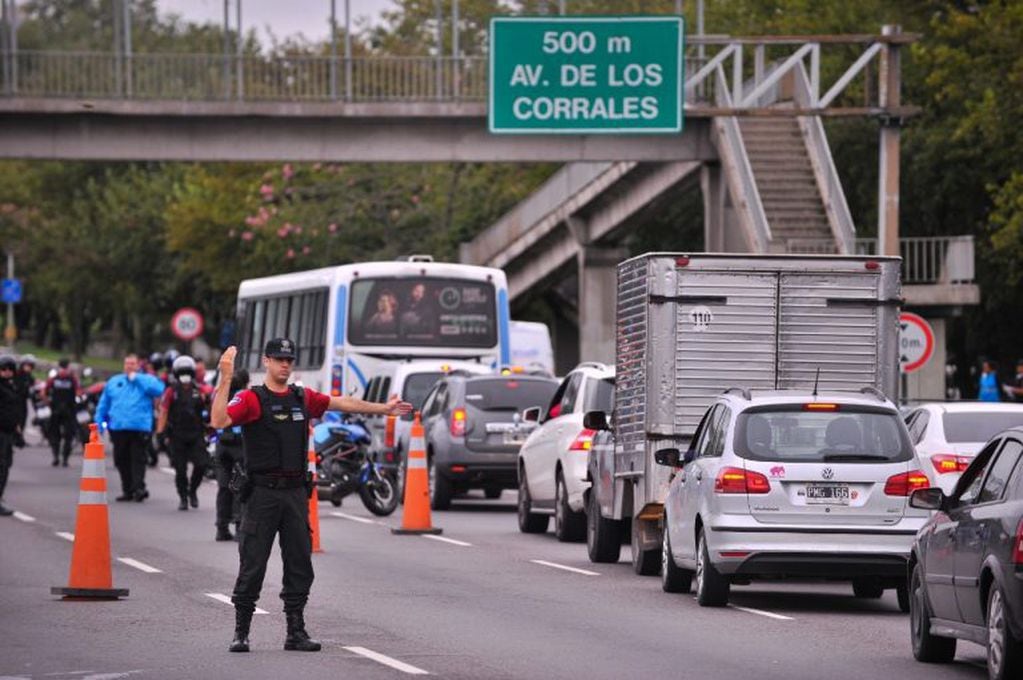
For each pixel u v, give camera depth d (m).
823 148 97.25
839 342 46.19
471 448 71.56
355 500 77.69
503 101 91.81
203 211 160.62
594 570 48.81
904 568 38.78
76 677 29.88
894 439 39.38
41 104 99.69
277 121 100.81
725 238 99.81
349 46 107.12
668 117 91.56
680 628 36.75
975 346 122.56
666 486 45.56
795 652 33.38
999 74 105.62
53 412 98.44
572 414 58.28
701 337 45.81
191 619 37.34
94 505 40.88
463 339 89.56
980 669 31.41
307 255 145.62
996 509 28.92
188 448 68.81
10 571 46.88
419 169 147.12
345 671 30.41
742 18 136.38
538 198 122.69
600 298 120.50
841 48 126.38
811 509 38.91
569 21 91.56
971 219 116.75
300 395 32.72
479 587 44.06
